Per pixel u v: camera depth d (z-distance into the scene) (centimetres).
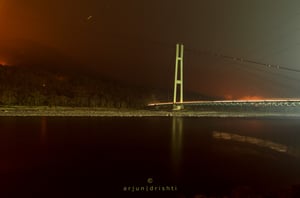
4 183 1545
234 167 1781
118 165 1792
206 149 2142
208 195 1488
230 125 2795
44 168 1725
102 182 1579
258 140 2238
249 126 2745
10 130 2539
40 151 2020
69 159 1864
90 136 2441
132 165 1788
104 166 1783
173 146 2209
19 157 1898
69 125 2791
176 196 1495
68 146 2148
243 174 1697
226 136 2423
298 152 2008
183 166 1795
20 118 3005
